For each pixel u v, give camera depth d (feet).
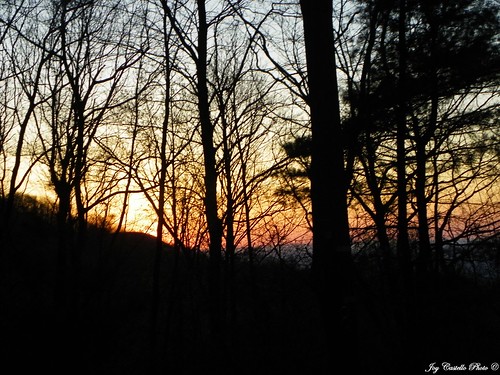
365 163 31.45
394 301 26.55
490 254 26.63
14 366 33.60
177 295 40.04
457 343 26.03
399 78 30.01
